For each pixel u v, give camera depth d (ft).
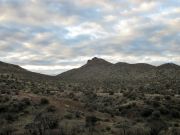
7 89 181.27
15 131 99.40
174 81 419.33
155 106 167.53
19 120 115.96
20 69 517.96
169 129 105.40
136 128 102.63
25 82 279.69
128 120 135.64
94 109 156.46
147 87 342.64
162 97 209.97
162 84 383.45
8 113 122.52
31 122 109.70
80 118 122.52
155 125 110.63
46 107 134.10
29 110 128.57
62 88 289.94
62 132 92.94
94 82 537.65
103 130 103.81
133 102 185.47
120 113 158.92
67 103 157.07
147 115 149.89
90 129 100.58
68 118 119.55
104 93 263.90
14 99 142.82
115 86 407.44
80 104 163.22
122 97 222.89
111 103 195.72
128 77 650.84
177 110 163.43
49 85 309.22
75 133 94.17
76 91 267.39
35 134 92.89
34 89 213.87
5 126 104.53
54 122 103.76
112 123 119.96
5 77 297.94
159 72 625.00
